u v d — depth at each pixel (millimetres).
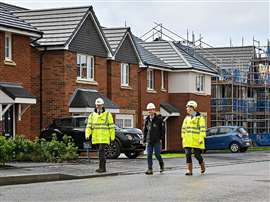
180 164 26141
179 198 13320
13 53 29438
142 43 52062
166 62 49438
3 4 38750
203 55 64875
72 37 33562
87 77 35562
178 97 49219
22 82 30000
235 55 64625
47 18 35438
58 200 13023
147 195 13891
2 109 28344
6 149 20953
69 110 33250
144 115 43781
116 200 13016
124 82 40562
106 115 20312
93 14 35688
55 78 33344
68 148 24781
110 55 37531
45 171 19688
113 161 26734
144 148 29344
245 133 43562
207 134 43438
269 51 63531
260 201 12898
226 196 13695
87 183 16953
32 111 33719
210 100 52750
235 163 28453
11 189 15281
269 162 29578
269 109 62500
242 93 60594
